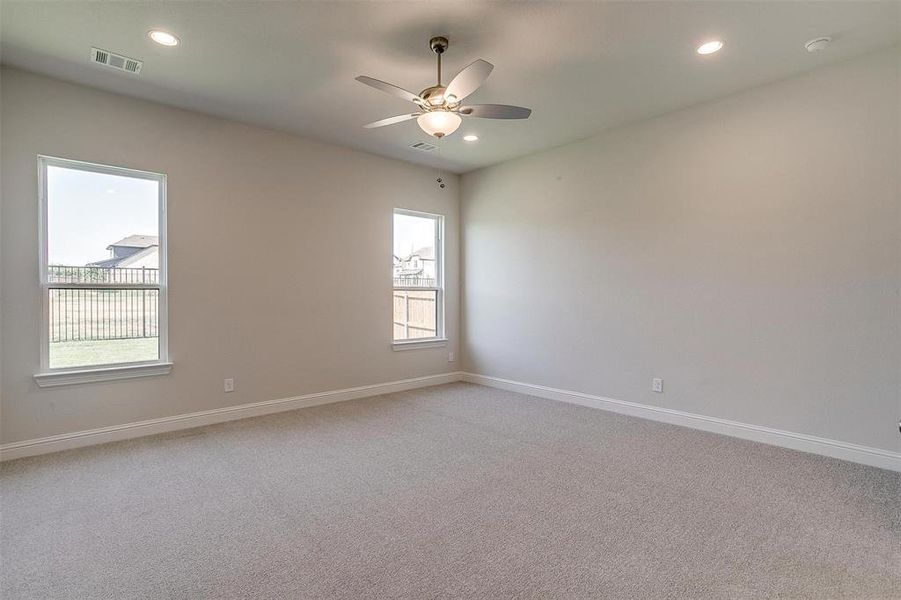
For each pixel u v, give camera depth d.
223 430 3.88
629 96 3.69
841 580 1.85
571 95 3.66
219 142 4.12
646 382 4.25
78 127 3.44
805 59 3.10
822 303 3.25
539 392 5.17
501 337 5.60
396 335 5.51
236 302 4.22
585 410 4.55
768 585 1.82
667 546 2.10
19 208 3.22
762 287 3.53
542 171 5.12
